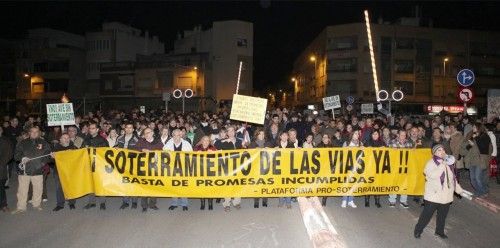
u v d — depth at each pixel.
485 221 8.65
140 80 54.53
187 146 9.66
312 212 8.65
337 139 11.51
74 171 9.09
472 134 10.98
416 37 56.22
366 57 55.12
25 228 8.05
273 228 8.05
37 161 9.33
